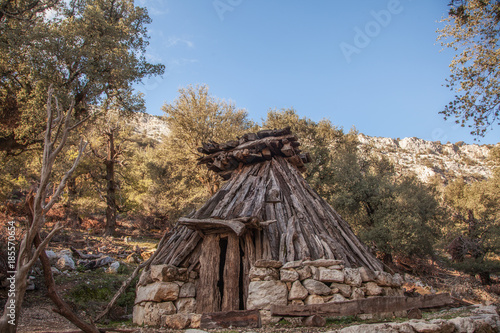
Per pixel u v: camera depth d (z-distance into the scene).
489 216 28.38
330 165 29.17
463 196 43.88
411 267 25.05
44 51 15.56
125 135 31.81
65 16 18.50
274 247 7.59
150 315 6.79
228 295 7.06
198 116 27.27
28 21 16.11
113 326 6.94
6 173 20.81
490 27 9.24
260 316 5.99
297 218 8.56
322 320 5.85
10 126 16.56
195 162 27.62
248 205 8.36
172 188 33.41
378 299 6.62
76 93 17.28
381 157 35.41
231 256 7.46
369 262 8.23
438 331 5.07
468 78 9.59
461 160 107.62
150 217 34.72
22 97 15.06
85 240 18.77
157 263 7.95
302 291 6.50
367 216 26.31
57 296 3.38
